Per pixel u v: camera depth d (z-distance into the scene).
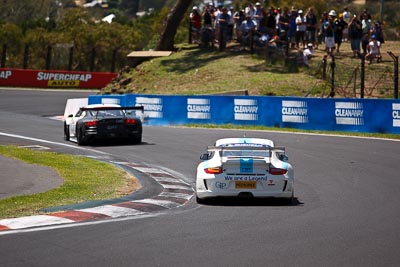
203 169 49.56
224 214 45.09
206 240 36.31
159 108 117.31
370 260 31.91
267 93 130.75
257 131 103.12
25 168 64.69
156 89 146.75
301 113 106.56
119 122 88.62
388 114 100.56
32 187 54.34
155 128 110.50
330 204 49.69
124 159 76.38
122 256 32.47
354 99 102.56
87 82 198.25
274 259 31.98
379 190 56.47
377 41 139.12
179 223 41.53
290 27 147.25
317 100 105.38
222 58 156.62
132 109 92.38
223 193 48.66
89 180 59.03
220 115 113.12
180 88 143.38
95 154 80.62
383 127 100.81
